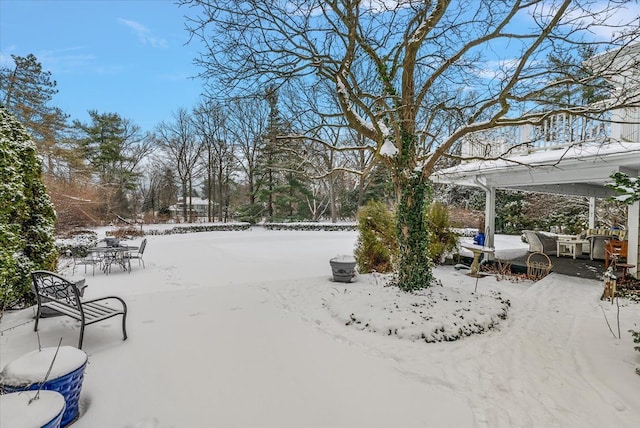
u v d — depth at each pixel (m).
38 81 16.94
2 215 4.07
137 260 9.81
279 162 22.05
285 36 4.55
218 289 6.04
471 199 22.02
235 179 30.05
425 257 5.32
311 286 6.23
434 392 2.76
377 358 3.37
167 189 33.09
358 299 4.89
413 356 3.43
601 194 10.86
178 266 8.92
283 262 9.68
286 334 3.95
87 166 19.23
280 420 2.34
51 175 15.30
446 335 3.86
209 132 26.02
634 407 2.55
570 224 16.19
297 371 3.06
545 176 7.43
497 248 12.47
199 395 2.62
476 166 8.05
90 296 5.66
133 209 26.47
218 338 3.78
